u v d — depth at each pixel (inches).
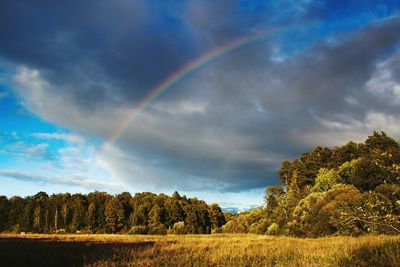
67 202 5561.0
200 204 5703.7
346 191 1683.1
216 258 727.7
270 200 3051.2
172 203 5093.5
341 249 770.2
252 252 810.2
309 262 653.3
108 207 4862.2
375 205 688.4
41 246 1058.1
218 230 3949.3
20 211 5167.3
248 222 3516.2
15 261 711.1
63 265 679.1
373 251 695.7
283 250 847.1
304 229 1740.9
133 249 904.3
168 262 689.6
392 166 671.1
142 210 4972.9
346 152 3444.9
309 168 3750.0
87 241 1485.0
